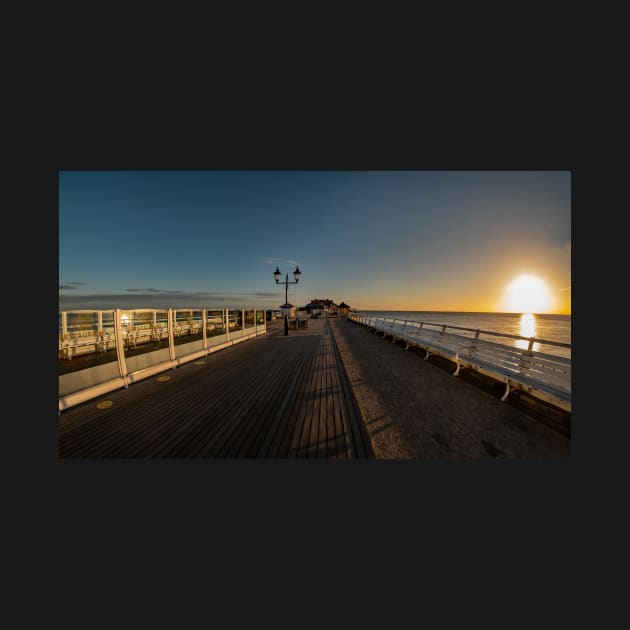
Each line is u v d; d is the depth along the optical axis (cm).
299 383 509
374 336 1238
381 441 301
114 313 500
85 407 400
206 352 793
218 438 315
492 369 450
